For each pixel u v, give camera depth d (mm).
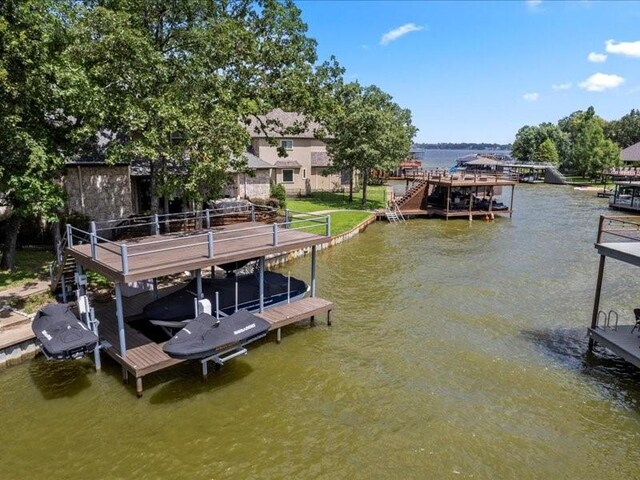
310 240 15477
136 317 14008
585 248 27891
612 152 73938
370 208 40344
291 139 47531
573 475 8875
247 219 26531
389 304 17906
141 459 9141
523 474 8883
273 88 21156
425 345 14312
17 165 15062
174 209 28250
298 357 13461
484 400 11328
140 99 16656
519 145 102750
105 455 9227
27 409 10594
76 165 21688
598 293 13484
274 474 8789
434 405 11102
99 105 15461
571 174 86062
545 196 56969
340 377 12367
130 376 11969
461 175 43531
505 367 12953
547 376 12461
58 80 14414
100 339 12391
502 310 17297
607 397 11492
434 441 9789
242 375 12391
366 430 10133
